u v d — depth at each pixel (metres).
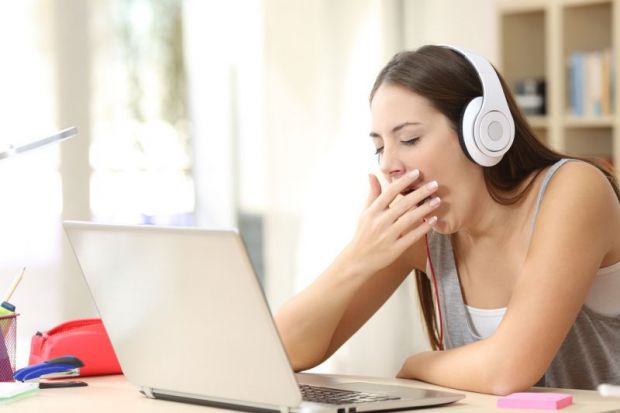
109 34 4.32
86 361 2.03
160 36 5.49
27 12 4.09
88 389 1.87
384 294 2.19
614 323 1.97
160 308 1.60
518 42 5.02
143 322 1.65
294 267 4.82
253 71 5.13
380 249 1.93
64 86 4.14
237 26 5.16
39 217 4.04
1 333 1.94
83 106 4.19
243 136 5.15
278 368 1.45
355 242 1.98
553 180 1.87
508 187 1.93
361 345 4.79
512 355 1.70
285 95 4.81
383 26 4.90
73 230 1.71
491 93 1.83
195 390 1.62
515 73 5.03
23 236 4.00
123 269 1.64
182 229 1.49
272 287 4.82
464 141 1.82
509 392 1.69
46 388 1.88
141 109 5.40
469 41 4.94
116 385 1.91
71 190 4.13
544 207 1.83
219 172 5.18
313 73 4.84
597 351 2.00
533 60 5.06
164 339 1.63
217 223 5.17
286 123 4.82
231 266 1.44
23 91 4.09
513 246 1.95
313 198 4.82
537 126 4.93
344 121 4.86
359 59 4.88
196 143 5.21
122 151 5.14
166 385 1.67
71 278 4.06
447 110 1.82
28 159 4.03
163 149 5.43
